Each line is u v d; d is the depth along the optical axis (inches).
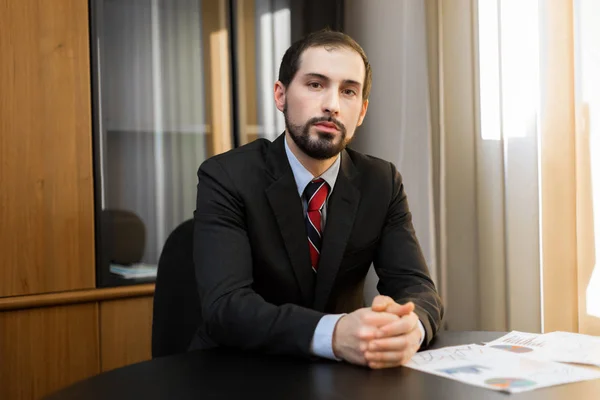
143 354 89.9
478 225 104.6
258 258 56.9
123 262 89.0
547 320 96.0
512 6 99.5
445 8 107.3
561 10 92.7
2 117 80.4
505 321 101.9
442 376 40.9
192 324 61.6
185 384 40.1
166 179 92.7
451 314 107.4
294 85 54.7
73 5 84.5
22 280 81.9
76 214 85.2
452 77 107.1
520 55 99.0
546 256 95.7
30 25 81.7
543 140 95.4
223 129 96.7
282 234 57.1
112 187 88.3
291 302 58.2
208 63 95.4
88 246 86.1
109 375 42.3
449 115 107.8
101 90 86.7
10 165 81.0
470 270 105.5
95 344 86.5
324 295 57.5
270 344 47.0
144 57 90.7
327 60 53.6
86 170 85.9
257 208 56.9
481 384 39.1
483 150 104.0
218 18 96.0
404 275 59.9
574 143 92.0
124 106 89.2
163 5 92.0
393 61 107.0
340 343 44.6
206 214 56.3
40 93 82.6
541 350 47.0
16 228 81.5
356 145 110.1
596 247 89.5
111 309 87.7
